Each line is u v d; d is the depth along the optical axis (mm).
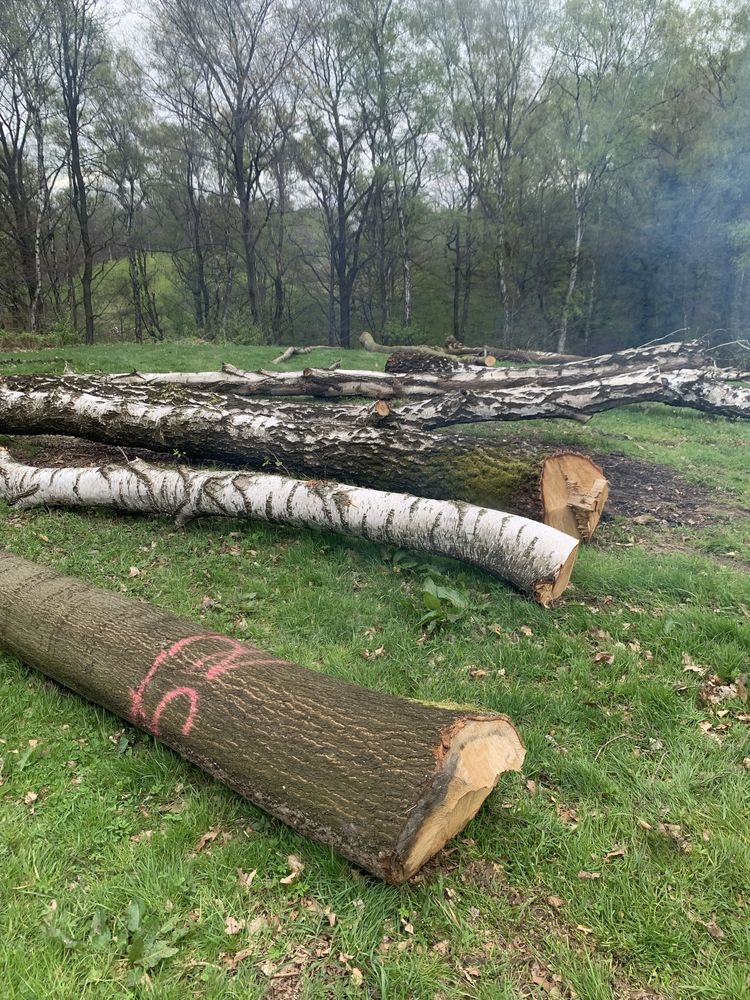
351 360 16891
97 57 26547
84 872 2289
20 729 3061
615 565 4578
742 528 5504
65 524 5484
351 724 2400
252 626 3904
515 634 3756
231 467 6578
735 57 24812
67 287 39812
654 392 8766
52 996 1853
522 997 1888
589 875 2266
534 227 31453
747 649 3531
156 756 2836
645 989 1919
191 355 16766
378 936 2043
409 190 31625
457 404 7602
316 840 2277
